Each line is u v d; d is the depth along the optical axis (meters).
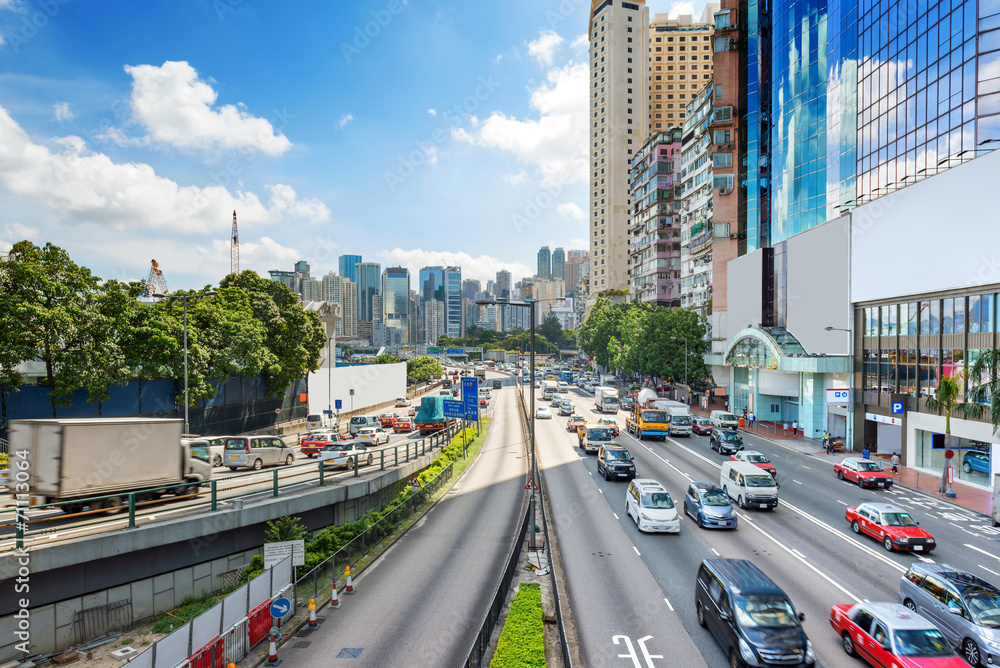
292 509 22.62
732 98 78.62
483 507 30.17
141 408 38.28
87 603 16.89
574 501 30.58
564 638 13.39
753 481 28.67
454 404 48.94
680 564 20.73
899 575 19.56
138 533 17.59
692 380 76.75
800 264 55.38
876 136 47.38
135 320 34.41
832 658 13.95
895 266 41.12
